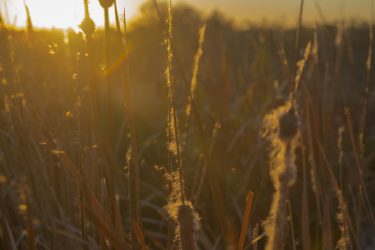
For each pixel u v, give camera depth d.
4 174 1.63
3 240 1.37
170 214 0.88
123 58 0.92
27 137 1.56
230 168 2.22
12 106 1.63
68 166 0.90
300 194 2.06
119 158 2.26
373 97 3.20
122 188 2.06
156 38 3.89
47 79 1.86
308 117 1.26
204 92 2.65
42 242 1.48
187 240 0.75
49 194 1.56
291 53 2.94
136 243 0.97
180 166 0.83
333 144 2.59
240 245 0.91
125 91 0.93
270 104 2.49
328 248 1.22
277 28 3.75
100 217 0.86
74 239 1.49
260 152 2.20
